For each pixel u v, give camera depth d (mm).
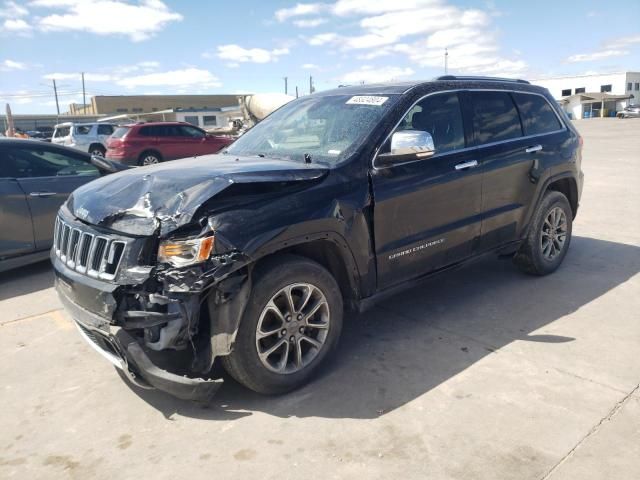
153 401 3283
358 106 3979
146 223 2855
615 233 6840
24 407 3281
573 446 2695
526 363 3541
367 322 4297
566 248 5371
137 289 2814
